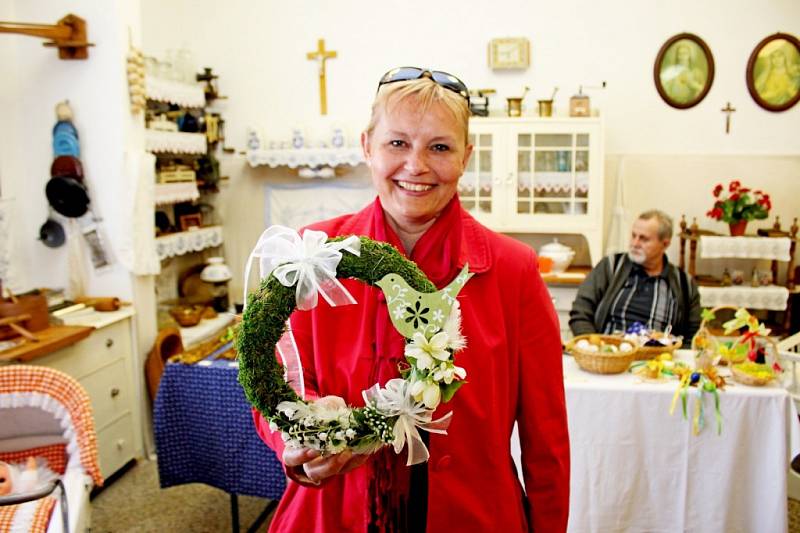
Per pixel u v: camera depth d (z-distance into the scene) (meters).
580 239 4.09
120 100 3.01
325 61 4.14
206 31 4.23
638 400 2.15
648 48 3.90
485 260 1.02
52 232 3.12
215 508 2.79
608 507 2.21
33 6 3.00
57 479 1.60
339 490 1.03
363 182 4.20
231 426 2.41
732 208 3.64
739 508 2.16
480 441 0.99
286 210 4.29
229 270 4.16
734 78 3.88
